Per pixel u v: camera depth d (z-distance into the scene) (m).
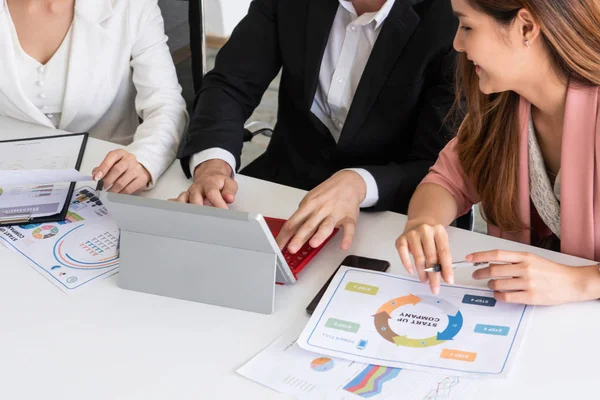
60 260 1.32
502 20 1.18
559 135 1.37
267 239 1.11
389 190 1.50
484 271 1.19
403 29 1.65
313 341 1.10
